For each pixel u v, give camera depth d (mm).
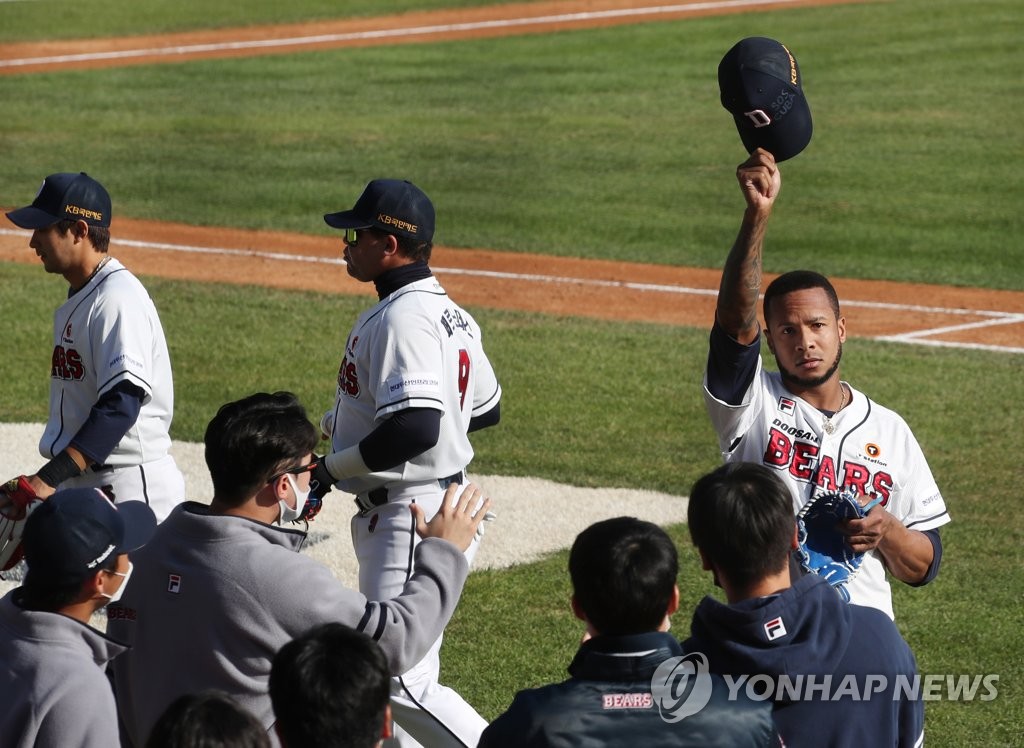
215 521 14422
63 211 21234
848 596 15805
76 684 13258
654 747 11867
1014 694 23328
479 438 37062
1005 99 87188
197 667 14320
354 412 19578
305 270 57250
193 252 59844
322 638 11352
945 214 64500
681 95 91250
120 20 122625
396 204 19172
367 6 129250
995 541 30062
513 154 77000
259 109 88812
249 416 14758
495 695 23141
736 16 118688
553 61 103188
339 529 30641
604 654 12219
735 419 16719
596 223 64438
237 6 129125
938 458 35312
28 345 45438
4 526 19516
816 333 16656
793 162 73688
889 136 78688
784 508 13000
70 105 90250
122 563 14086
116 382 20797
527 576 28141
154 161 76188
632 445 36625
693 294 54250
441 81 96938
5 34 116000
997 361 44750
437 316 19219
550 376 42656
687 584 27688
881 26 111438
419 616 14891
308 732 11008
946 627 25859
